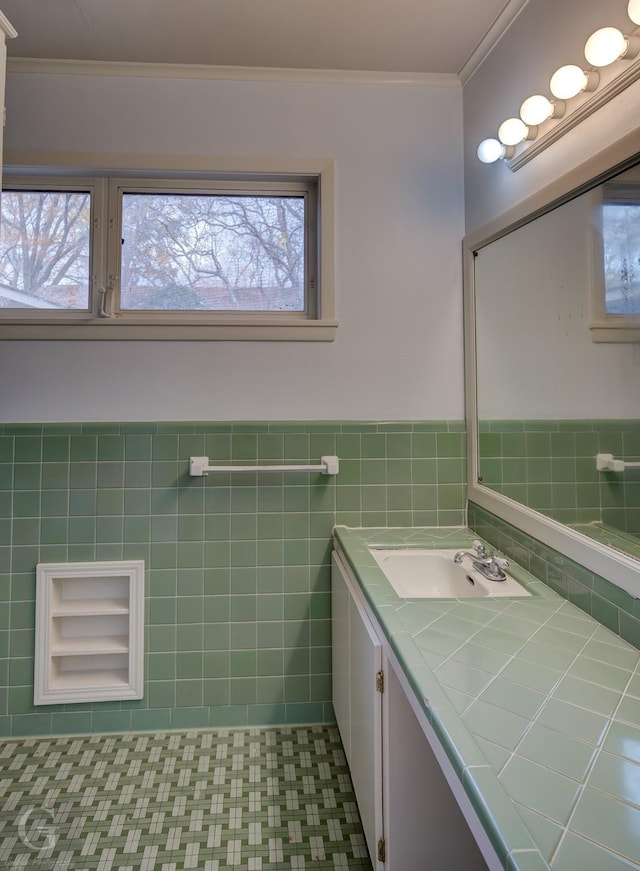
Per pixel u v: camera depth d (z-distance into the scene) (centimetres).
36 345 205
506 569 157
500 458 186
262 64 206
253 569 211
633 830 64
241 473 211
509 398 178
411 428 216
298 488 213
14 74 203
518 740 80
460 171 218
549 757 76
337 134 214
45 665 202
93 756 192
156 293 216
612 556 119
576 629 120
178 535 209
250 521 211
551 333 149
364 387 215
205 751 195
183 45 194
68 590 212
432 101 217
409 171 216
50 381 205
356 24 183
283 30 186
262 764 188
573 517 138
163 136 207
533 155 159
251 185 218
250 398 212
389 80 214
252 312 219
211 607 210
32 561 204
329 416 214
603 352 125
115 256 213
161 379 209
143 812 165
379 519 215
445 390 218
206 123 209
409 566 184
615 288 120
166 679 208
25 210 213
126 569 206
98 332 205
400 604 133
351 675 162
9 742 200
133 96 207
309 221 221
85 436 206
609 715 87
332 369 214
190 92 209
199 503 209
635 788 70
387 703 125
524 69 166
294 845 153
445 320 218
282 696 212
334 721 213
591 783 71
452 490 218
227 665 211
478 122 202
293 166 211
